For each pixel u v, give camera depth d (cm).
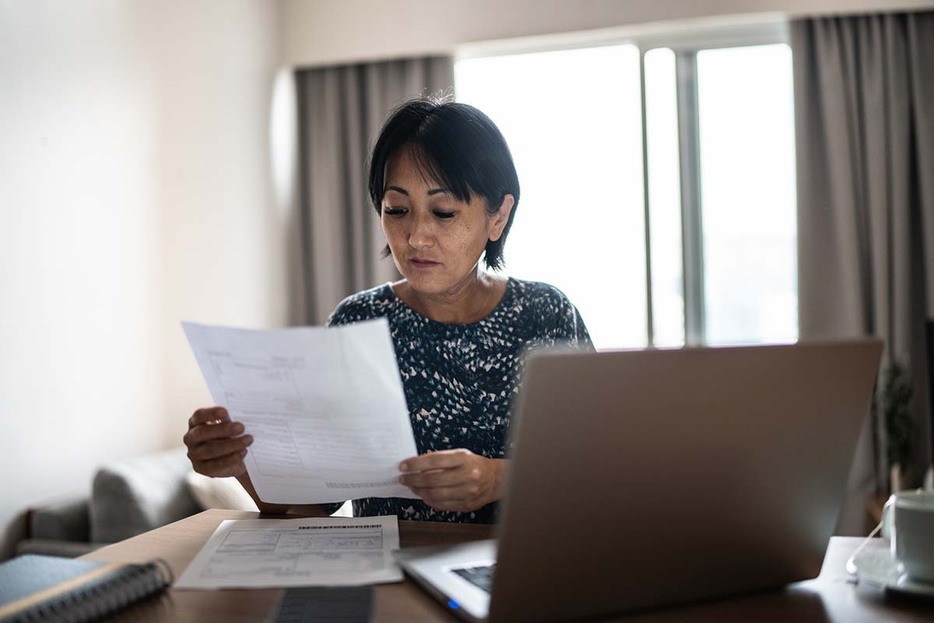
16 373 282
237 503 312
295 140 456
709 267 426
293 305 454
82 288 310
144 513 289
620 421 85
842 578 101
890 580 96
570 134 434
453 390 152
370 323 101
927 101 385
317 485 120
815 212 399
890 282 390
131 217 335
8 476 280
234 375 110
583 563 87
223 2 396
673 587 92
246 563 103
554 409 82
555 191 435
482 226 146
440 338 153
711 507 91
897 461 366
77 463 308
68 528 288
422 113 143
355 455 113
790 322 416
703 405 87
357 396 107
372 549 108
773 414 91
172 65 361
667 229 429
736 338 424
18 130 285
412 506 143
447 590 91
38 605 82
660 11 400
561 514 85
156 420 346
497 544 84
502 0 419
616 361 83
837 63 390
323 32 442
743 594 96
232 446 115
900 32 388
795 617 89
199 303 375
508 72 440
